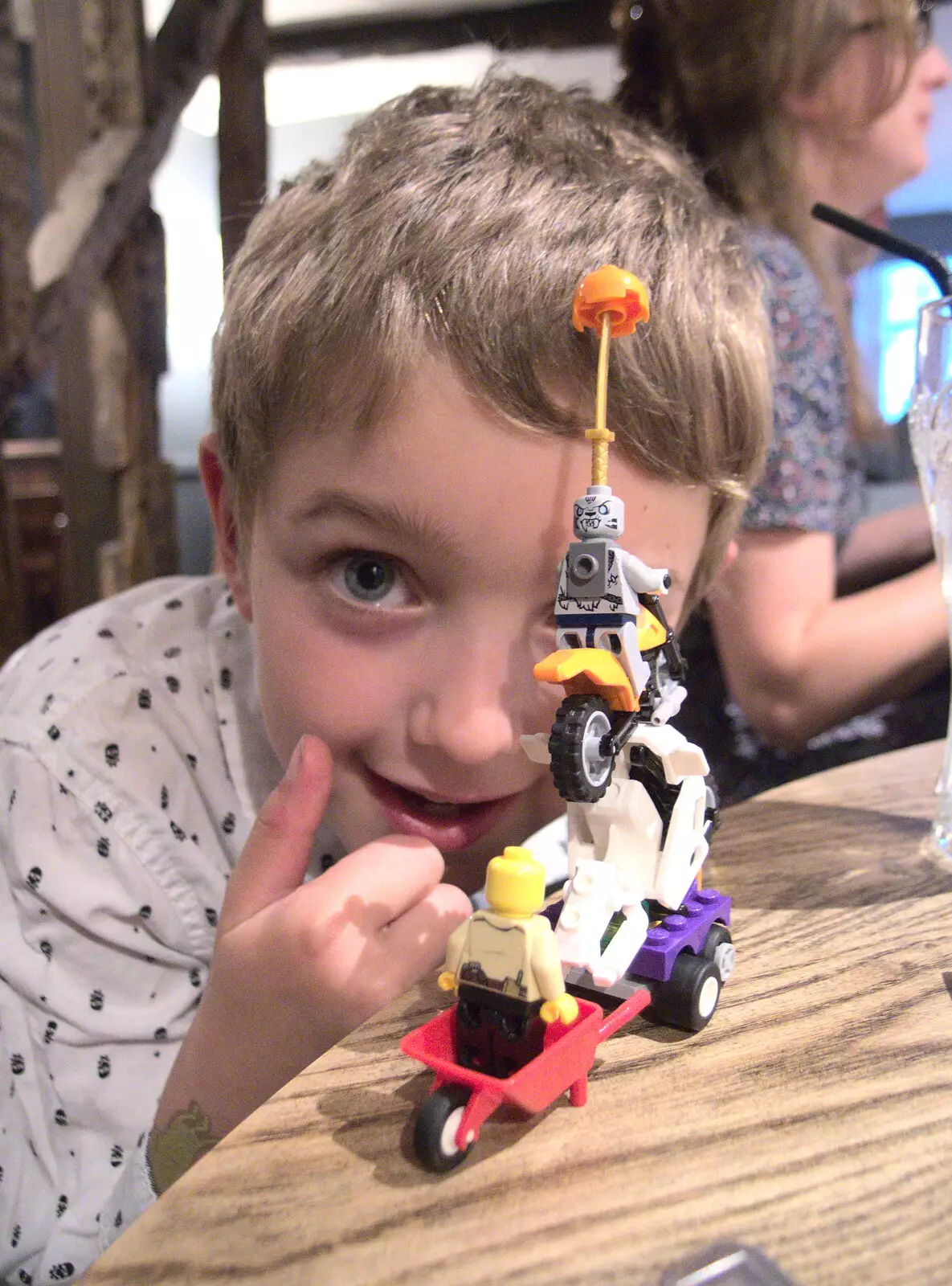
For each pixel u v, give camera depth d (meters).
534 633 0.51
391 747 0.54
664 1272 0.27
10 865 0.64
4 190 1.40
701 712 1.18
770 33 1.00
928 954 0.44
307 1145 0.32
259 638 0.58
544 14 3.12
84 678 0.70
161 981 0.66
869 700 0.97
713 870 0.52
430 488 0.47
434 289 0.48
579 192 0.54
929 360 0.57
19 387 1.48
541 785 0.60
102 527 1.82
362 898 0.48
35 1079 0.61
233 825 0.71
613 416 0.48
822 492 0.95
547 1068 0.32
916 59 1.02
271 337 0.52
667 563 0.54
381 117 0.63
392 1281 0.27
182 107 1.71
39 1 1.59
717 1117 0.33
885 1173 0.31
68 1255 0.52
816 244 1.07
